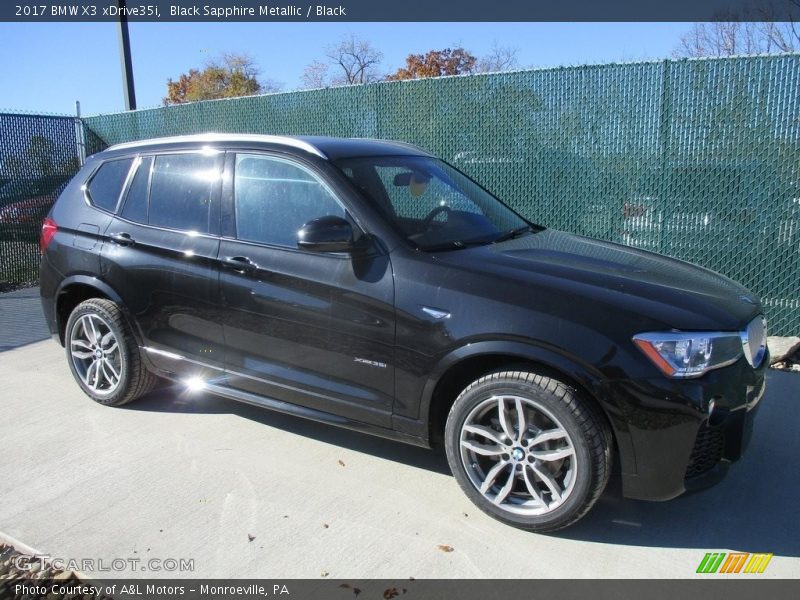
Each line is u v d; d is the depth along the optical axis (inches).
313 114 331.0
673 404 118.4
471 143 291.6
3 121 384.8
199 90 1422.2
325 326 146.3
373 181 156.3
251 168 163.9
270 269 153.1
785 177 234.4
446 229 155.1
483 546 126.9
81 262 187.6
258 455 163.2
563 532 131.4
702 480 125.9
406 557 123.6
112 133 409.1
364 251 143.3
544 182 278.2
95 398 193.2
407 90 302.5
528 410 128.3
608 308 124.0
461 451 134.8
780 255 239.5
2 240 388.2
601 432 122.5
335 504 141.5
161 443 169.5
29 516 137.3
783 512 138.7
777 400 194.9
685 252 254.4
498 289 130.5
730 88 238.1
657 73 249.4
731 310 132.2
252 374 161.3
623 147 260.1
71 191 199.3
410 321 135.6
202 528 132.9
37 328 283.4
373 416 144.8
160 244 172.7
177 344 173.6
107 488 147.9
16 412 189.5
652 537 130.0
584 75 263.0
